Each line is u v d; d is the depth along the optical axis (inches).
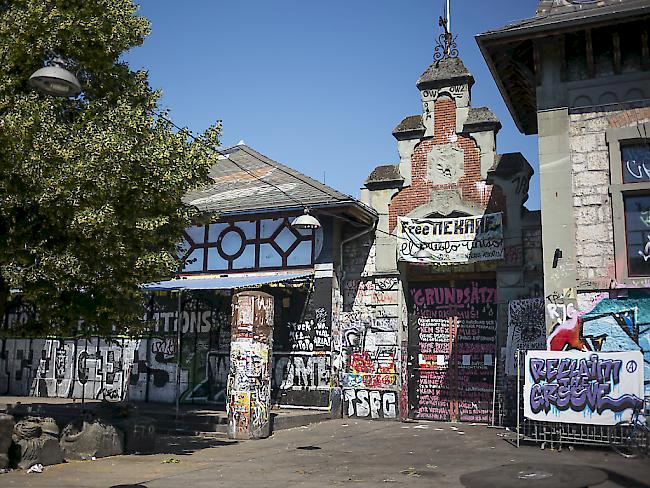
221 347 713.0
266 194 719.1
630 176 484.7
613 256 476.1
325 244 677.3
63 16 381.7
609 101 496.7
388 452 452.8
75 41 392.8
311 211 656.4
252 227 711.7
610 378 449.7
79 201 356.8
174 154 402.3
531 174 649.0
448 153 675.4
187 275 730.2
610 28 492.4
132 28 429.4
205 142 430.0
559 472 362.6
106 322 435.5
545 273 492.7
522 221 629.6
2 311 411.2
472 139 666.8
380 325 677.3
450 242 660.1
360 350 681.6
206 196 763.4
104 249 377.7
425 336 688.4
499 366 626.8
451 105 682.8
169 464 400.5
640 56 494.6
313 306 673.6
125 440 443.5
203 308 730.2
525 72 541.3
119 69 436.1
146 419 474.6
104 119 395.9
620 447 443.8
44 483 333.7
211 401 707.4
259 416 532.7
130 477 355.6
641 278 466.3
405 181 689.0
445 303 685.9
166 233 429.4
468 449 463.2
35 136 358.0
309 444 496.1
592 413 450.0
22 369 834.8
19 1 389.4
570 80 510.3
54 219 364.8
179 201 422.3
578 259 486.0
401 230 682.2
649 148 482.3
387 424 626.8
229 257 715.4
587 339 474.3
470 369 663.8
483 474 361.1
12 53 377.4
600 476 349.4
